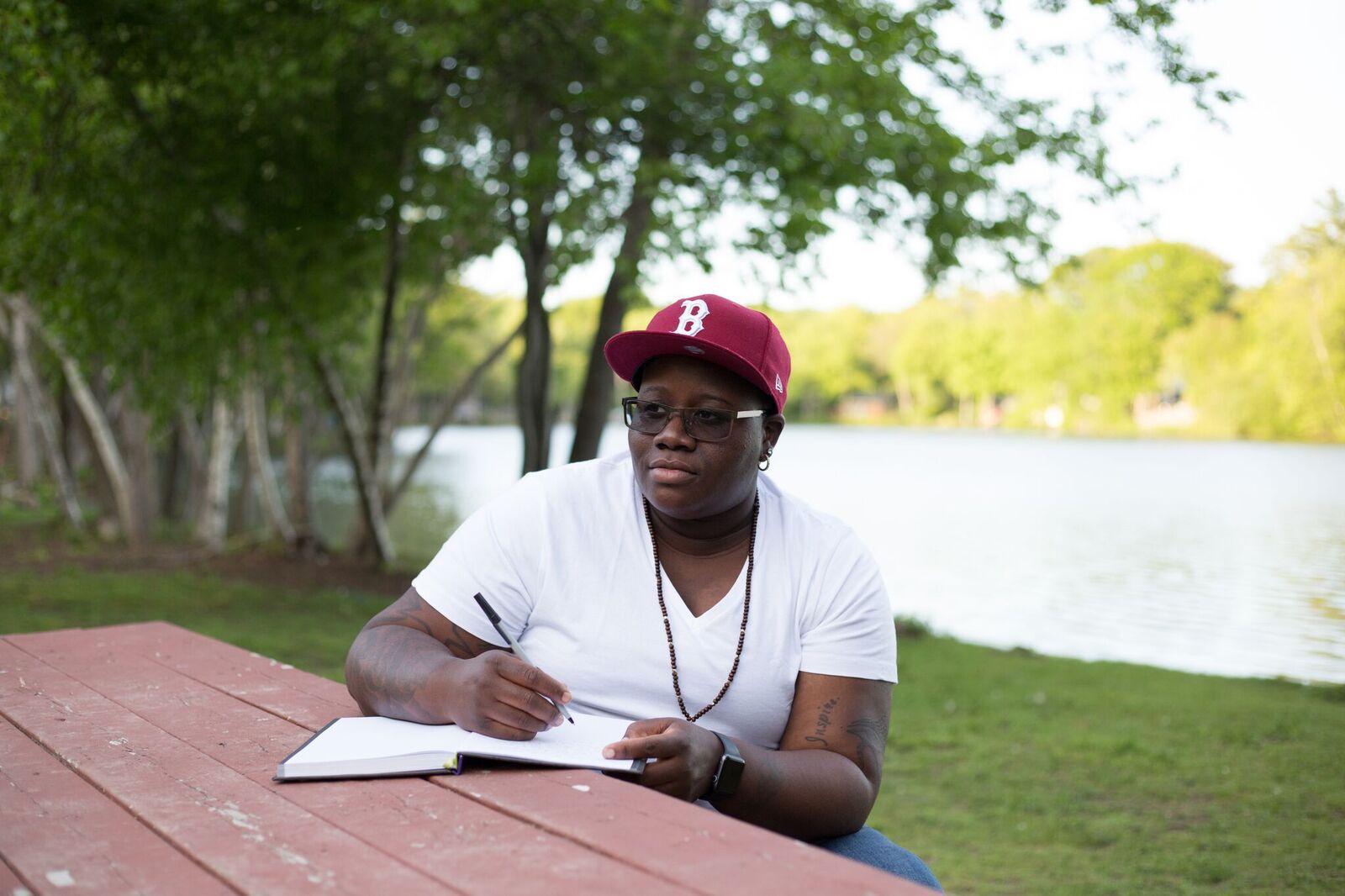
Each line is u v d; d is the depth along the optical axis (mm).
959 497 31906
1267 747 6074
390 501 14406
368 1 8430
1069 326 75750
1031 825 4727
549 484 2107
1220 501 31078
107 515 15016
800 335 98438
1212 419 70875
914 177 9773
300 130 9164
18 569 11305
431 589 2055
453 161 10336
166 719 2018
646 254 8156
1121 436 80750
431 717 1854
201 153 9234
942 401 98750
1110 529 23094
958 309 87000
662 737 1711
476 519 2115
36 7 7016
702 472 1922
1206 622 12328
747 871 1299
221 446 14453
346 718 1930
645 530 2041
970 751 5977
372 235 10617
